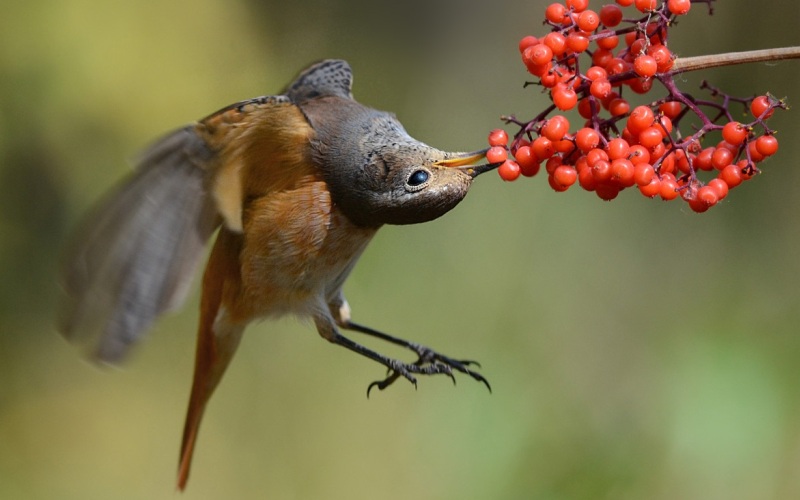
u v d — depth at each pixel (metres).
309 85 6.73
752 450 8.53
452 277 11.52
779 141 11.27
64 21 11.10
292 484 11.09
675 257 11.38
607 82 4.70
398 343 7.28
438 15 13.24
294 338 11.73
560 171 4.80
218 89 12.02
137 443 12.11
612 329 11.05
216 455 11.51
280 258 6.31
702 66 4.71
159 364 12.59
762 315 10.12
